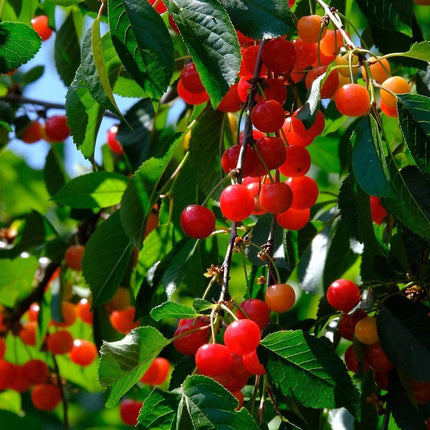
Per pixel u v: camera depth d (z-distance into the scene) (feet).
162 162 3.17
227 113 3.18
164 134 3.70
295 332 2.64
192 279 3.22
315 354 2.66
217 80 2.62
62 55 3.74
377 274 3.25
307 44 2.86
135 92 3.20
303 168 2.80
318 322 3.16
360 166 2.65
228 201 2.67
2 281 3.92
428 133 2.67
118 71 2.93
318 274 3.64
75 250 3.84
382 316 2.91
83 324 4.19
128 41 2.63
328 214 3.70
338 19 2.82
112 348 2.61
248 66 2.85
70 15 3.70
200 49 2.63
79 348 4.04
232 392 2.66
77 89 2.91
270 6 2.71
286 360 2.67
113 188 3.47
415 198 2.72
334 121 3.41
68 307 3.96
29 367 3.91
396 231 3.32
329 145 3.79
